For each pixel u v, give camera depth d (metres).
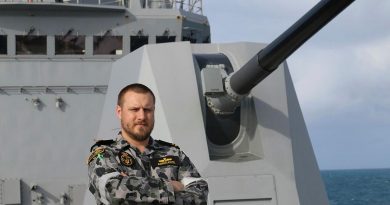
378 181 98.38
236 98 7.59
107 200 3.20
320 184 8.23
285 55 6.63
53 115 11.61
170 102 7.65
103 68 11.77
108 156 3.27
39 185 11.48
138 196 3.16
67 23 11.71
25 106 11.58
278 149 7.81
